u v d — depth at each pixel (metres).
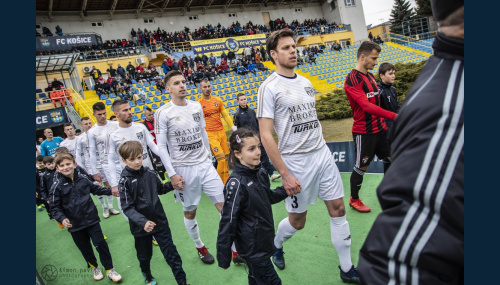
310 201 2.44
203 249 3.23
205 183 3.17
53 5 24.30
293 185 2.24
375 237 0.72
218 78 21.72
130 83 18.89
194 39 27.64
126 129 4.00
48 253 4.25
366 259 0.74
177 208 5.11
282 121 2.36
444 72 0.68
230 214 2.02
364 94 3.11
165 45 25.38
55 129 15.23
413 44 28.58
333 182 2.41
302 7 36.03
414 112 0.69
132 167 2.66
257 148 2.08
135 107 16.25
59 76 19.06
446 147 0.63
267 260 2.12
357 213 3.62
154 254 3.61
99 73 19.12
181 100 3.15
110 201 5.24
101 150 4.68
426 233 0.64
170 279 3.04
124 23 27.72
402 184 0.67
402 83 9.09
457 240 0.62
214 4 31.48
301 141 2.34
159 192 2.88
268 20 34.38
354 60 26.84
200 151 3.20
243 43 28.06
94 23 26.56
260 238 2.08
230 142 2.14
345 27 33.44
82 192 3.10
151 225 2.47
